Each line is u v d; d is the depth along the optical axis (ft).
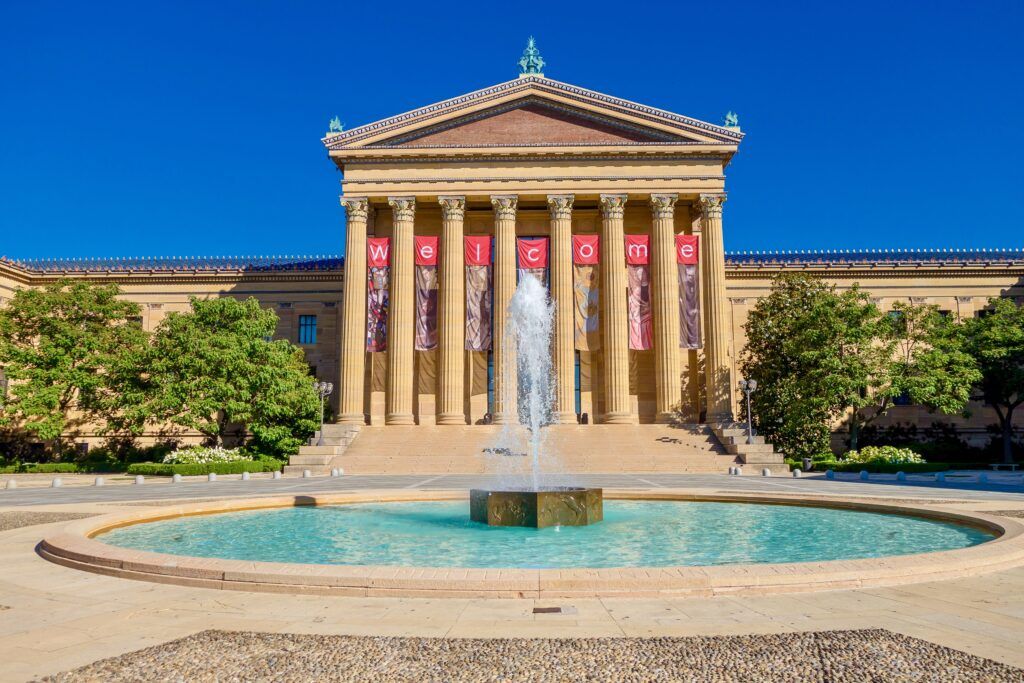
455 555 43.60
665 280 173.27
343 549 46.24
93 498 86.58
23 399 160.86
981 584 33.58
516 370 167.12
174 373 159.84
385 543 48.42
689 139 177.68
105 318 180.04
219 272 219.00
